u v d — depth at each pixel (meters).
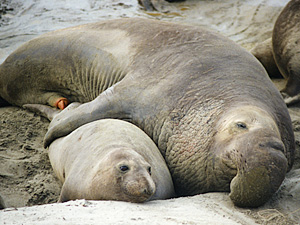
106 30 27.84
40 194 21.44
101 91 27.12
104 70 26.55
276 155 17.28
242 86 21.81
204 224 15.09
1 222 14.02
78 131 22.38
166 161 21.73
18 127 27.81
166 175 20.14
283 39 33.06
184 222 15.02
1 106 31.56
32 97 30.38
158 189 18.98
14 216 14.64
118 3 51.62
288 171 21.91
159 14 48.75
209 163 19.33
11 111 30.31
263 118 18.91
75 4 50.81
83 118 23.78
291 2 33.12
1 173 22.84
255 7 50.88
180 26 26.44
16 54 30.12
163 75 23.72
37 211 15.25
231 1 53.09
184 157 20.78
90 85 27.77
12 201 20.70
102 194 17.55
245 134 18.12
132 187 16.95
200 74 22.97
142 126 23.16
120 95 23.88
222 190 19.34
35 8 49.16
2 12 47.78
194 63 23.58
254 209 17.80
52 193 21.64
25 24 44.88
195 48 24.50
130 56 25.53
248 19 47.56
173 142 21.53
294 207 18.12
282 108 22.02
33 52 29.56
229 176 18.47
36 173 23.28
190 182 20.50
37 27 44.09
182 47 24.73
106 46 26.91
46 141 24.28
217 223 15.43
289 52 32.62
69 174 19.69
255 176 17.11
